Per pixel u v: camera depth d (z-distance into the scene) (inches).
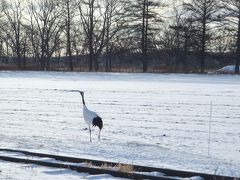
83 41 3284.9
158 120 791.7
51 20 3223.4
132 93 1270.9
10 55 3695.9
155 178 394.6
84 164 440.5
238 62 2674.7
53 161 457.1
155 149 544.7
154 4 2972.4
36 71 2642.7
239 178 386.9
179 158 491.2
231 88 1424.7
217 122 768.3
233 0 2726.4
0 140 593.9
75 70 2893.7
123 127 720.3
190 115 847.1
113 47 3112.7
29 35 3558.1
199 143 589.3
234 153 525.0
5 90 1400.1
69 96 1208.8
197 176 399.5
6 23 3368.6
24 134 652.7
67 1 3161.9
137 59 3142.2
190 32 2930.6
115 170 413.7
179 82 1742.1
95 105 1005.8
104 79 1972.2
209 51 2962.6
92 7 3090.6
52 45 3294.8
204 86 1518.2
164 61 3321.9
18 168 425.4
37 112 906.1
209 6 2817.4
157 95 1210.6
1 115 866.8
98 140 606.2
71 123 764.0
